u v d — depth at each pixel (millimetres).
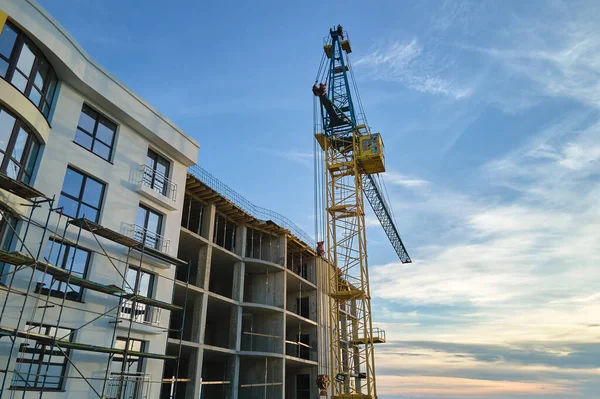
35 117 19375
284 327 41656
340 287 52562
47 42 20078
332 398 43094
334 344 47781
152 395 24078
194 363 31609
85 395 20469
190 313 41125
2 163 17781
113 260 23297
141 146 26734
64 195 21594
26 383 16953
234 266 40250
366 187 59219
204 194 36125
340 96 55656
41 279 19469
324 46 58406
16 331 16109
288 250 49750
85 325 20250
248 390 41438
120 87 25109
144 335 24312
